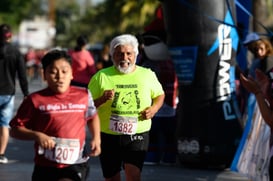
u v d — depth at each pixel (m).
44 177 9.43
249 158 13.54
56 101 9.31
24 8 93.75
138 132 12.03
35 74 72.50
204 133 17.20
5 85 17.86
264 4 25.94
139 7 53.94
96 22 81.25
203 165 17.50
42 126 9.28
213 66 17.09
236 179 16.33
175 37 17.20
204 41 16.97
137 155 12.03
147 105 12.03
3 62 17.80
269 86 10.97
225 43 17.09
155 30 18.02
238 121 17.36
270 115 10.45
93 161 18.92
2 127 18.08
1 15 90.94
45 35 101.88
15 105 36.78
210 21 16.92
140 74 12.05
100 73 12.05
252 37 16.62
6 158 18.97
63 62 9.26
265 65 16.47
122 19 55.66
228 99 17.27
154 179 16.14
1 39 17.69
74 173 9.41
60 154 9.27
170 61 17.53
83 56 22.58
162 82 17.55
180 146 17.55
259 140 13.02
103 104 11.93
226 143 17.16
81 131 9.40
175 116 17.80
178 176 16.55
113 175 12.25
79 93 9.45
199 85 17.19
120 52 11.91
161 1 17.31
